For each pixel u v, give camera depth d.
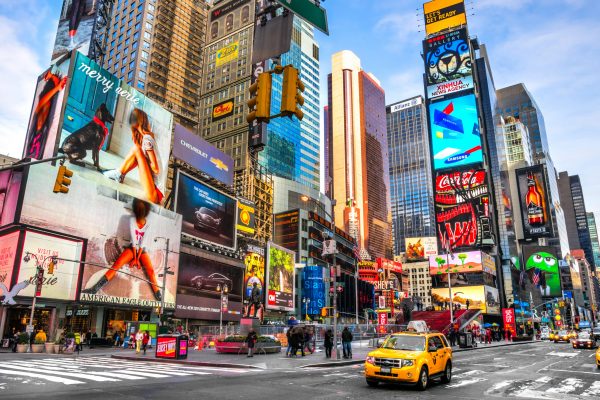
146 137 69.31
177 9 127.88
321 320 101.81
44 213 46.16
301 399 11.89
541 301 155.50
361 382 15.91
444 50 127.38
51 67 62.31
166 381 15.27
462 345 43.38
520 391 14.49
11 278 42.41
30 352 33.59
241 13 149.00
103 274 51.56
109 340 46.34
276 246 94.88
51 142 55.69
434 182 118.00
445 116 121.75
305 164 167.00
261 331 36.50
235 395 12.34
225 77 144.12
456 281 98.62
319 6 9.40
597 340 57.62
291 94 8.08
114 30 125.50
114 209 55.00
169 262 62.84
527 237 184.50
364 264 149.75
